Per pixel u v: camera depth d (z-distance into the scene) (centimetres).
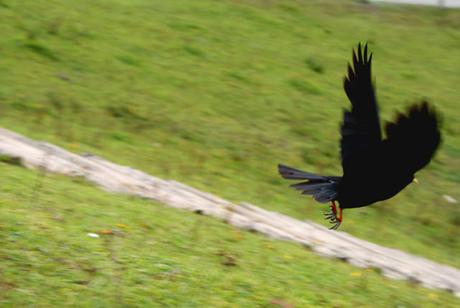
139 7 2856
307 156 2220
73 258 1059
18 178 1388
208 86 2472
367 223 1927
